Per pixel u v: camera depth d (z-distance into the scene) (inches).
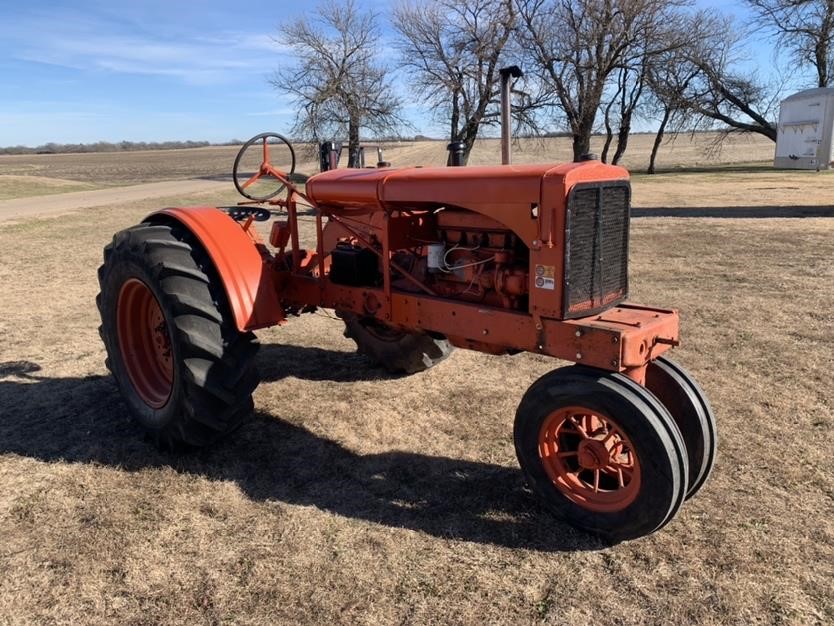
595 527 108.5
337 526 114.7
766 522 112.7
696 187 833.5
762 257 340.2
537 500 121.1
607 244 114.6
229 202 834.8
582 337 105.6
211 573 102.2
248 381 135.9
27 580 101.0
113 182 1424.7
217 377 131.5
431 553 106.8
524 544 109.1
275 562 104.7
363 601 95.6
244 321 133.5
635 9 1022.4
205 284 135.9
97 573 102.5
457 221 127.9
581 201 106.3
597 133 1326.3
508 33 1049.5
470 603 95.0
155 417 142.7
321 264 150.2
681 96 1256.8
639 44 1085.8
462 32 1066.1
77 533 112.9
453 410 163.8
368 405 167.5
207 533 112.8
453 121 1122.0
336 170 153.0
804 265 316.2
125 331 154.5
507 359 201.2
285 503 122.4
